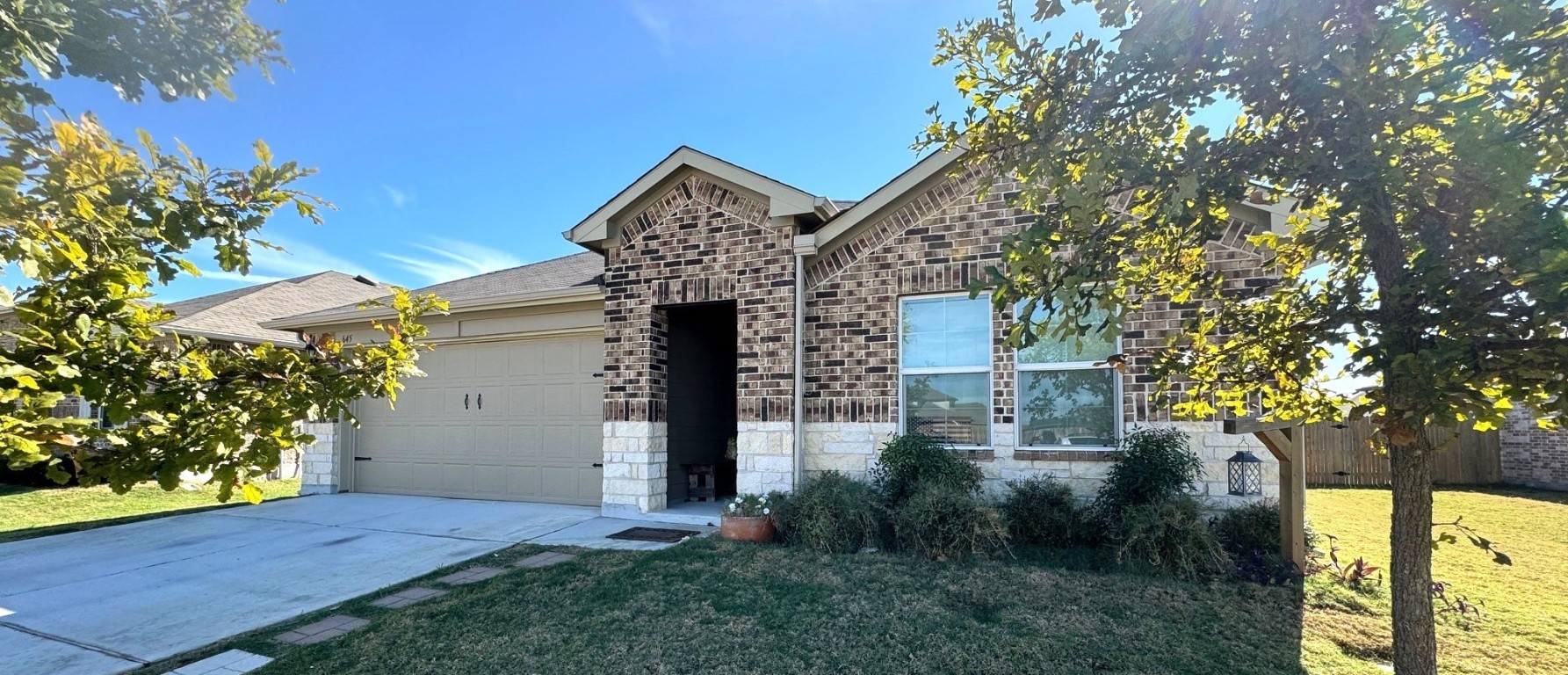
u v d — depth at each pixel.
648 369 9.45
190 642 4.95
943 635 4.89
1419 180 2.69
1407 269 2.88
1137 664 4.45
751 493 8.65
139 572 6.84
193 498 12.34
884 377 8.45
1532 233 2.37
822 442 8.63
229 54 2.61
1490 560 7.37
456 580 6.41
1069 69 3.19
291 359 2.79
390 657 4.64
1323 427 15.35
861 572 6.36
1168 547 6.28
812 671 4.39
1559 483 14.38
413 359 3.12
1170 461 6.81
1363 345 2.86
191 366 2.52
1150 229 3.08
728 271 9.09
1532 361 2.32
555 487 10.65
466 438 11.34
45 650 4.83
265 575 6.71
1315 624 5.14
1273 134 3.08
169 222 2.54
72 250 2.07
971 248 8.21
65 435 2.08
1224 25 2.73
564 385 10.73
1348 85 2.61
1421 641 3.08
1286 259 3.74
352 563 7.11
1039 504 7.18
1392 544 3.23
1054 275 2.92
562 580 6.26
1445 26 2.70
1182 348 4.14
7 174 1.96
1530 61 2.49
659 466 9.59
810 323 8.81
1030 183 3.36
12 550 7.84
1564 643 4.89
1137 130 3.13
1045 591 5.80
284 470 16.22
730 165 8.96
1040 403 8.01
